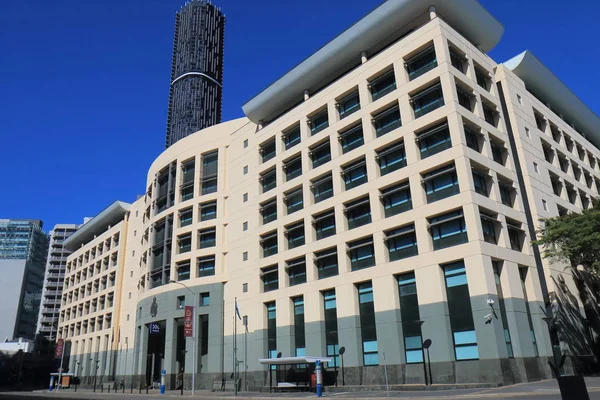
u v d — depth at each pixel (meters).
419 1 43.34
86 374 90.75
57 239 168.00
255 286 53.34
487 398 23.58
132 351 75.44
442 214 38.25
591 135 66.81
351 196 44.97
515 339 34.59
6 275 161.00
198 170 64.56
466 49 43.59
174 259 62.22
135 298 79.25
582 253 36.47
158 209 70.56
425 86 41.69
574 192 52.88
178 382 58.25
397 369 37.53
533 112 49.88
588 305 45.16
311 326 45.47
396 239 41.19
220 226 60.47
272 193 54.38
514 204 41.53
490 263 35.28
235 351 49.62
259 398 33.47
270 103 57.53
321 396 32.78
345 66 51.34
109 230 95.88
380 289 40.44
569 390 8.77
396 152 42.97
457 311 35.66
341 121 47.94
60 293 159.75
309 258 47.53
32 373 113.56
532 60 50.69
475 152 38.84
